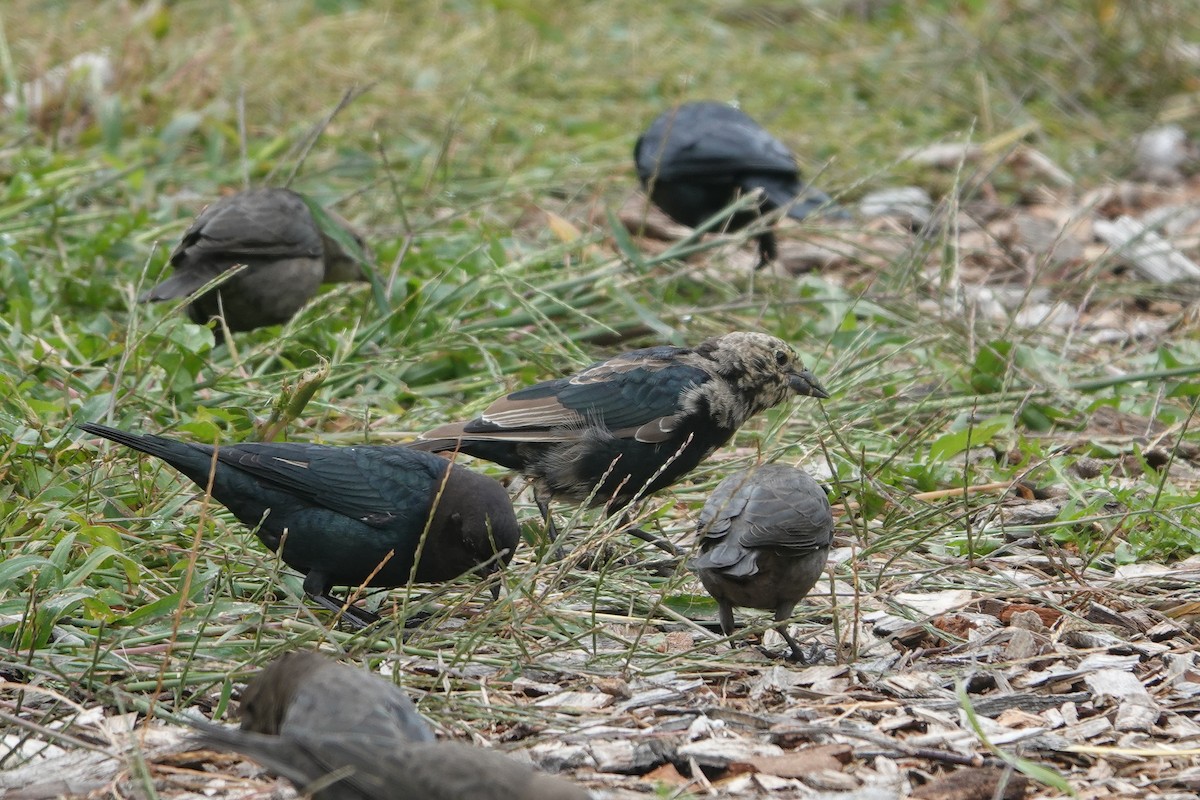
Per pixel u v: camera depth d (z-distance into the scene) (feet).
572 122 68.74
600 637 29.40
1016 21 82.28
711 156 53.93
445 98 69.21
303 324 43.27
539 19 77.97
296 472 28.73
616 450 33.45
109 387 38.73
